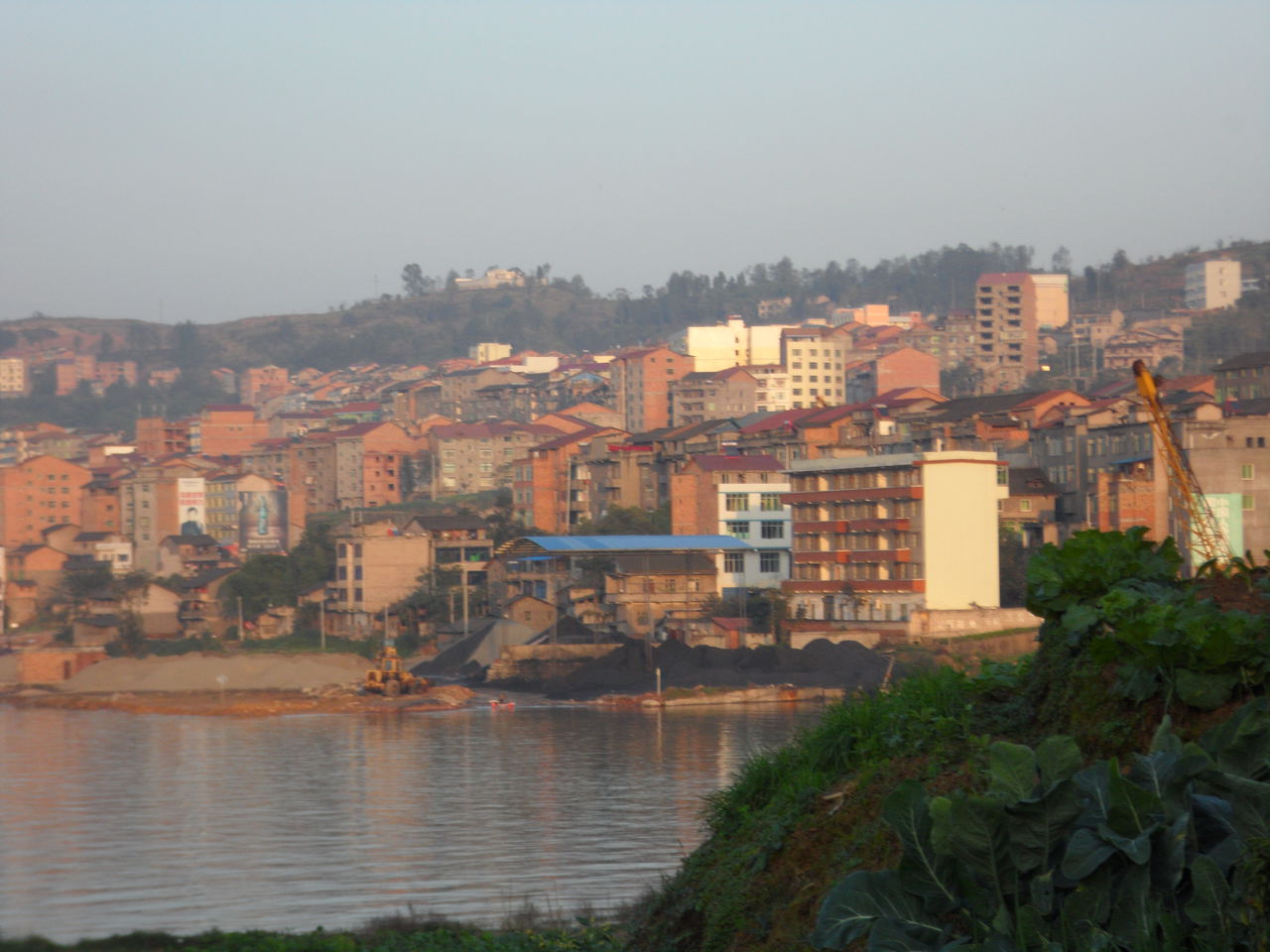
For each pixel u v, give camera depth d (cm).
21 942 4312
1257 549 15462
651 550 17075
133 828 7144
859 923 1309
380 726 12962
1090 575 1694
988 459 15300
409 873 5772
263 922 4797
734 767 9088
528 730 12088
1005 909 1247
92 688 17012
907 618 15138
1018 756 1328
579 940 2719
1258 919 1130
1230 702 1447
